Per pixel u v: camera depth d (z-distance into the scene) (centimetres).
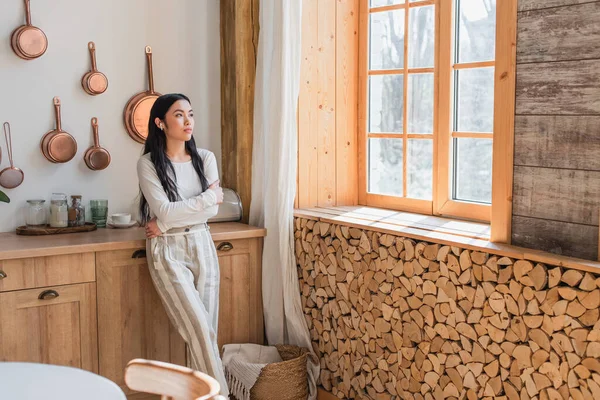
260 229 385
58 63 378
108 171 396
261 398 361
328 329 371
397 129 395
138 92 402
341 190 415
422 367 313
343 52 408
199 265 345
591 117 255
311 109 399
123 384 351
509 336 272
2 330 318
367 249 338
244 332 388
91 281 338
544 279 256
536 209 275
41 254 321
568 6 260
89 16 384
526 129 277
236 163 418
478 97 349
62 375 181
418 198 383
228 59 420
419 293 310
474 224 340
